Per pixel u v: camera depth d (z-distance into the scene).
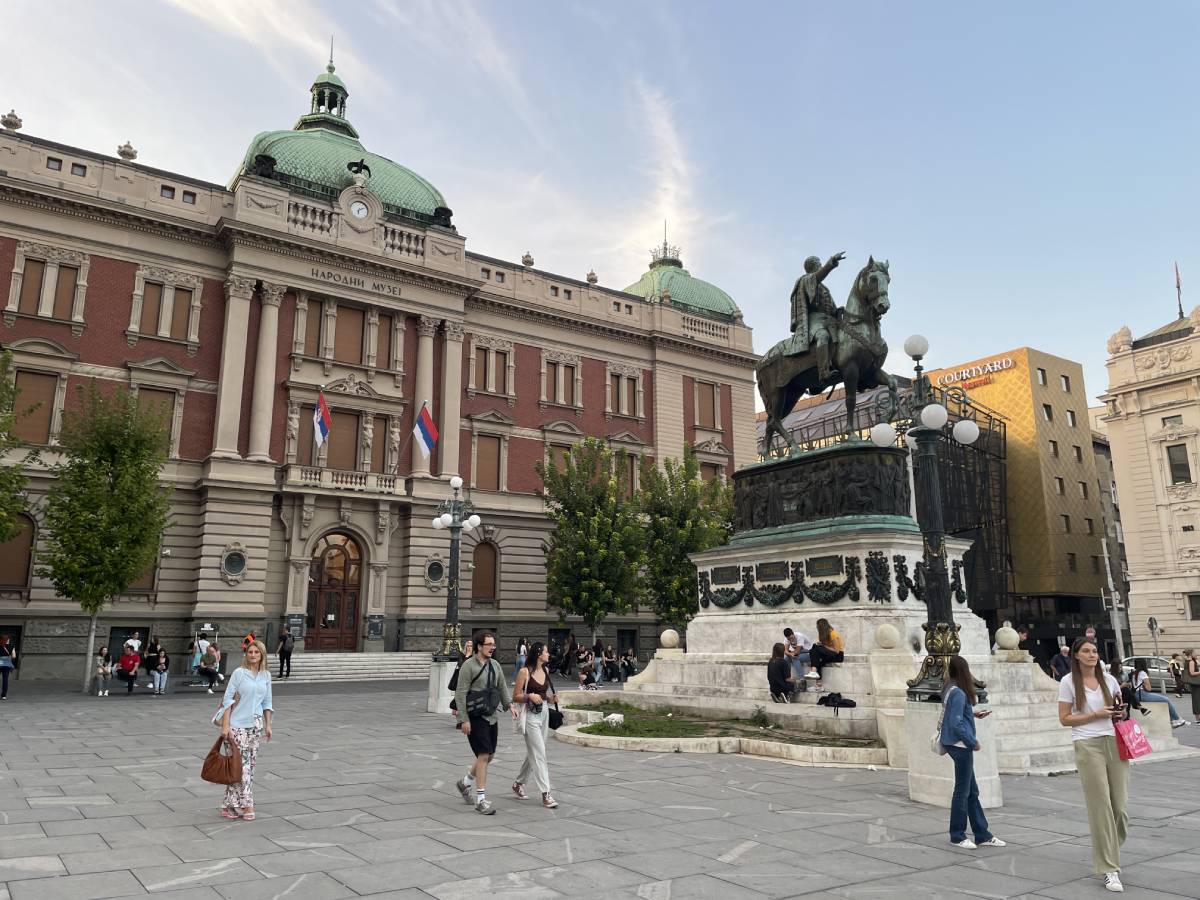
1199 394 47.78
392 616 39.62
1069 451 61.00
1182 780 12.34
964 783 8.06
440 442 42.47
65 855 7.21
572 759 13.19
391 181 45.47
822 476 18.55
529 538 45.06
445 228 44.31
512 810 9.36
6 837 7.85
